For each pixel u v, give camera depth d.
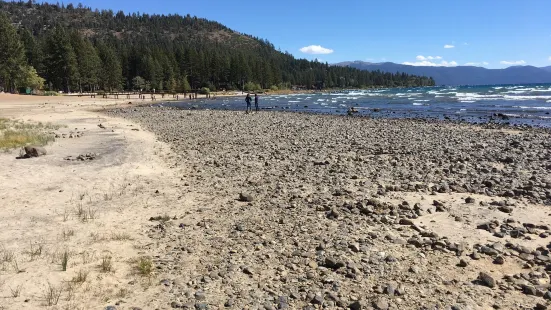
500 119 32.78
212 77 145.62
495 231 7.62
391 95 99.94
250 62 161.12
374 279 5.79
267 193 10.83
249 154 17.09
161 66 129.38
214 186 11.71
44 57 106.25
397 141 20.61
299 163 14.98
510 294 5.34
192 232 7.98
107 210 9.41
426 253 6.70
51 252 6.80
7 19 88.81
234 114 43.22
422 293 5.36
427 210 8.84
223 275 6.00
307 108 54.97
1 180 11.74
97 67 113.50
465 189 10.67
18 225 8.20
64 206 9.64
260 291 5.53
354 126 28.78
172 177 12.89
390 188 10.78
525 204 9.32
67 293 5.39
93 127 27.86
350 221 8.31
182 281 5.84
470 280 5.75
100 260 6.55
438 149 17.84
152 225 8.45
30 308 4.98
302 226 8.13
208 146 19.52
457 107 47.84
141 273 6.09
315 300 5.20
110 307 5.02
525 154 16.22
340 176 12.54
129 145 19.11
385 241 7.21
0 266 6.20
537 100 55.47
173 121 34.66
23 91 91.25
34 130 24.50
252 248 7.11
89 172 13.20
